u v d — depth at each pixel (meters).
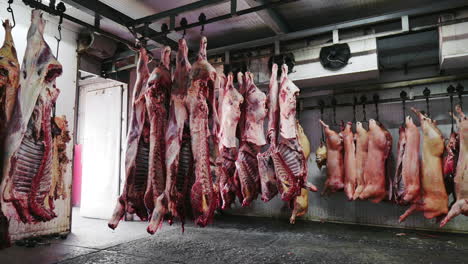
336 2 4.27
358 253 3.58
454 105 4.90
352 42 4.13
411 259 3.35
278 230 4.94
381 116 5.41
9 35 2.39
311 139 5.95
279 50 4.48
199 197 2.54
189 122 2.72
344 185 4.78
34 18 2.47
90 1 3.45
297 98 5.98
